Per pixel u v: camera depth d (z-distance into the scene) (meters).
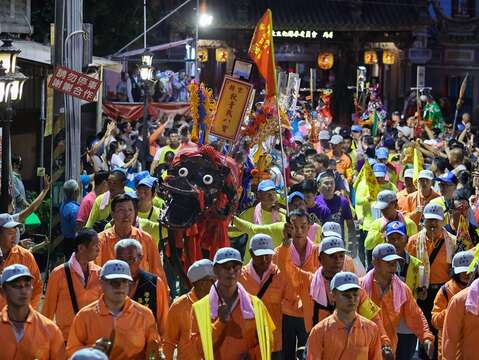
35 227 19.06
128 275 9.63
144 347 9.88
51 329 9.48
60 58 18.17
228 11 48.09
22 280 9.25
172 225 14.41
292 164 23.52
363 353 9.70
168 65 47.69
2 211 15.39
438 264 13.50
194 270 10.09
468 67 53.41
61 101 18.25
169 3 46.88
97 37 38.75
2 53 15.04
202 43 49.03
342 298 9.64
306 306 11.07
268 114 17.97
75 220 15.72
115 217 11.98
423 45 51.12
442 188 16.22
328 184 16.02
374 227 14.84
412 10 50.44
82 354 7.02
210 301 9.80
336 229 12.45
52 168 18.22
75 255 10.77
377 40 51.53
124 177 14.42
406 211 17.44
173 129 28.02
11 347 9.30
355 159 25.42
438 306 11.73
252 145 18.09
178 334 10.26
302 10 49.84
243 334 9.83
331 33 50.25
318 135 28.94
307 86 51.28
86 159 23.62
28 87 23.88
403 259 11.79
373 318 10.34
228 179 14.83
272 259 11.60
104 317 9.66
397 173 23.88
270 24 14.27
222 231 14.82
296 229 11.70
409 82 51.59
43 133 22.48
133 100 37.50
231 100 16.34
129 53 34.75
